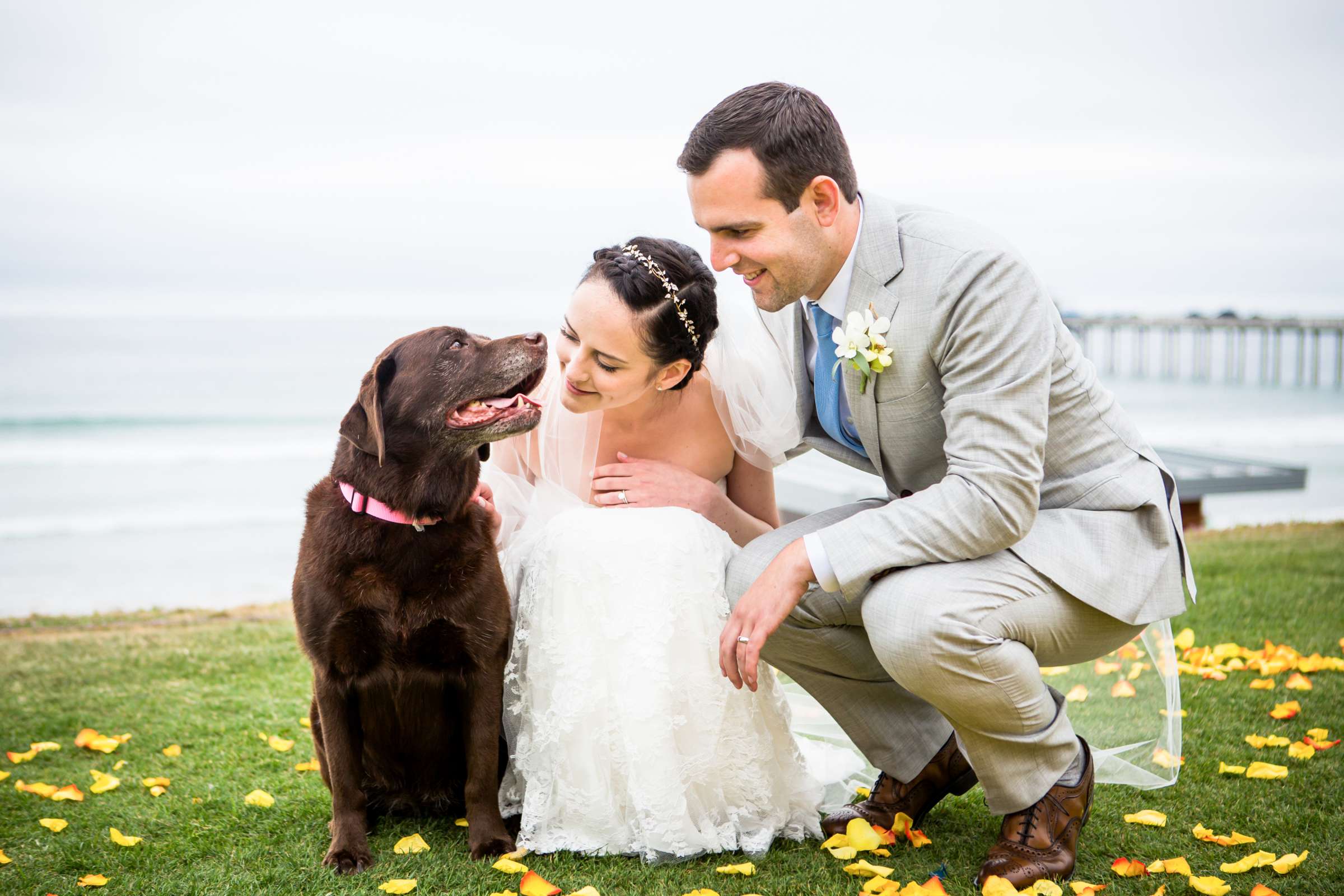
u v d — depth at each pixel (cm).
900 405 264
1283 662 405
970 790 319
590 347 279
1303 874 244
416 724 281
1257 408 2781
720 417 321
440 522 269
